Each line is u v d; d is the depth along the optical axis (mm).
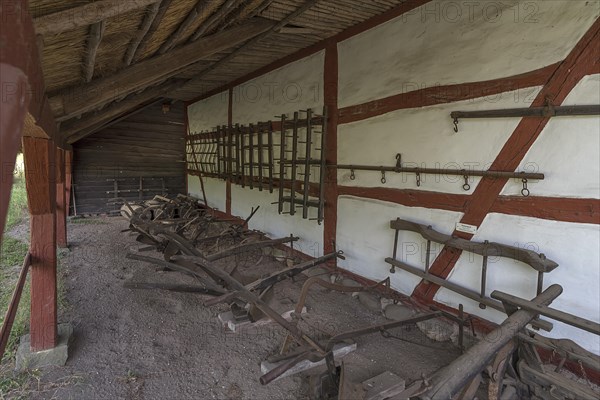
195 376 2412
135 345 2781
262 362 2471
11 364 2480
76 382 2320
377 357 2637
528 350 1832
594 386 2072
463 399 1578
